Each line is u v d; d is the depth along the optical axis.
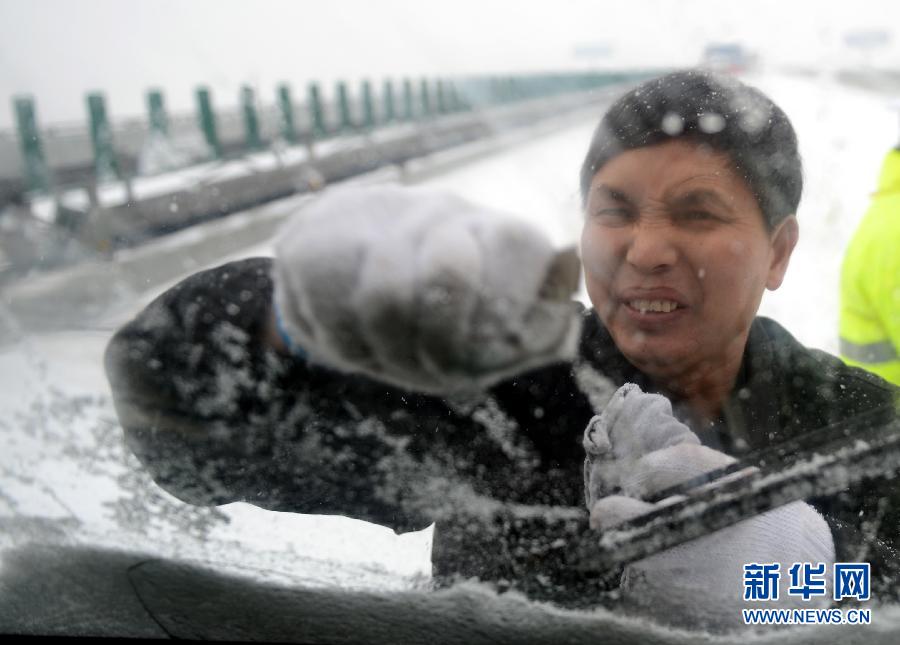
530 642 0.71
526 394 0.73
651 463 0.73
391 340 0.54
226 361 0.73
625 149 0.75
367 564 0.76
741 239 0.74
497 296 0.54
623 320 0.74
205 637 0.74
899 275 0.93
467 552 0.75
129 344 0.76
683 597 0.69
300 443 0.75
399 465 0.75
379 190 0.58
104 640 0.76
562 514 0.74
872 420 0.76
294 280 0.54
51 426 0.84
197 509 0.81
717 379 0.77
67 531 0.80
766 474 0.72
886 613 0.68
